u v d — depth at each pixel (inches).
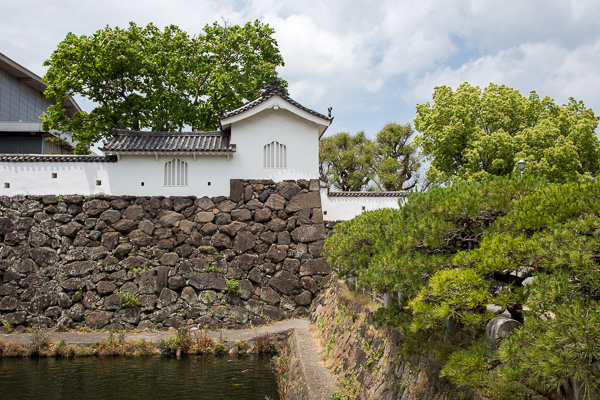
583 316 161.0
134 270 847.7
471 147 1108.5
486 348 218.4
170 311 837.2
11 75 1455.5
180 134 943.0
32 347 732.0
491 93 1161.4
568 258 187.6
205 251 868.0
